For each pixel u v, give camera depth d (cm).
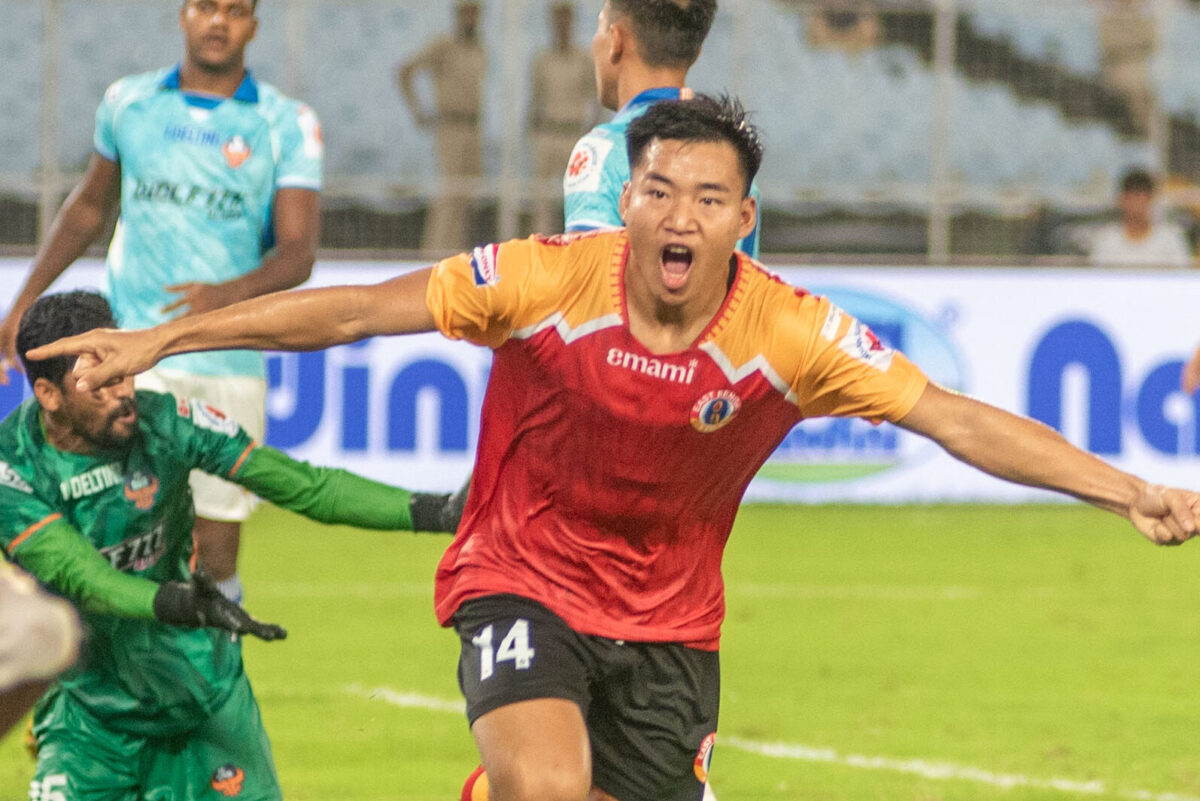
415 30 5631
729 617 3494
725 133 1319
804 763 2381
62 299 1566
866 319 4894
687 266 1324
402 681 2878
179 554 1678
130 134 2384
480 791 1557
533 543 1454
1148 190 5259
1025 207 5478
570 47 5312
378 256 4828
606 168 1705
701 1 1798
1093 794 2233
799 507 4928
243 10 2370
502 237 5328
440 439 4675
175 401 1625
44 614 689
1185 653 3216
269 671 2938
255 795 1684
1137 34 5859
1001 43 5900
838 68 5812
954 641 3291
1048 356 4903
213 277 2398
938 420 1382
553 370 1378
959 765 2378
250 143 2386
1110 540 4581
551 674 1409
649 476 1407
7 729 1118
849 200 5478
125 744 1645
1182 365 4881
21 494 1552
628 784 1523
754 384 1380
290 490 1620
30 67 5597
